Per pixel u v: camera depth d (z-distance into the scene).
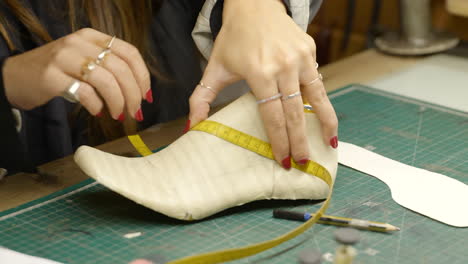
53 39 1.30
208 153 0.93
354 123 1.26
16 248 0.83
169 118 1.49
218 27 1.10
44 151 1.32
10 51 1.12
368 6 2.28
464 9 1.63
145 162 0.92
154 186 0.88
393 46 1.71
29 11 1.21
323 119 0.95
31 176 1.05
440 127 1.24
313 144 0.96
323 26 2.36
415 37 1.71
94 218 0.91
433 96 1.42
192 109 0.97
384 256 0.81
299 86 0.92
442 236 0.86
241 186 0.92
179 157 0.93
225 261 0.79
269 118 0.91
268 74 0.89
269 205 0.95
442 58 1.68
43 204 0.95
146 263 0.79
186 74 1.50
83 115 1.36
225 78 0.97
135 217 0.91
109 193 0.98
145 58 1.39
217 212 0.91
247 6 1.00
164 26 1.45
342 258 0.70
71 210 0.93
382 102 1.37
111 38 0.95
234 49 0.95
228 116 0.96
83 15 1.28
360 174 1.04
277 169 0.94
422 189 0.98
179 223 0.89
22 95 0.96
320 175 0.95
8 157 1.01
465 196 0.96
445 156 1.11
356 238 0.70
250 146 0.94
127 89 0.91
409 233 0.86
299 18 1.09
